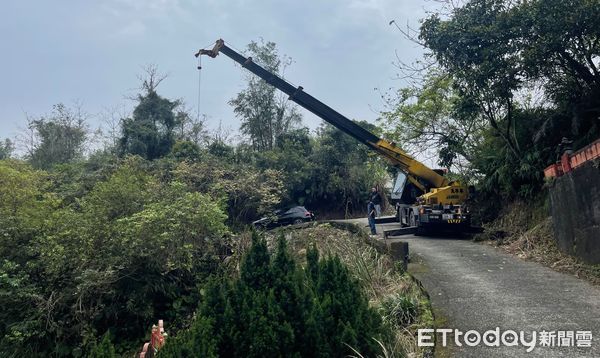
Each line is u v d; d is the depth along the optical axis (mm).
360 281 6910
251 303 4340
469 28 11461
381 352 4426
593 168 8000
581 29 10141
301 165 30641
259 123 36156
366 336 4434
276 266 4836
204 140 31141
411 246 11500
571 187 8891
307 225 10516
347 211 29750
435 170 15672
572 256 8852
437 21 12039
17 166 15984
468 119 13938
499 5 11516
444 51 11961
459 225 13094
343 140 31594
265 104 36281
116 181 13094
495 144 14148
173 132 30766
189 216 11469
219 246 12102
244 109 36469
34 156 30969
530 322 5672
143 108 30219
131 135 28453
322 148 31578
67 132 31984
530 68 10969
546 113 12578
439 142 16703
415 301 6309
